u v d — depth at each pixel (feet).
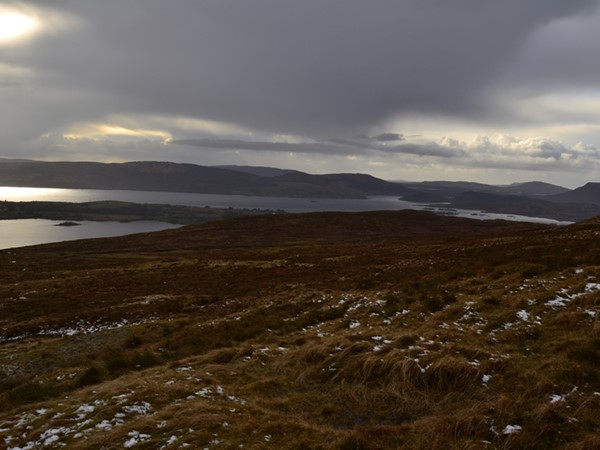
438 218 478.18
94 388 43.01
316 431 29.35
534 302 52.70
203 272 163.22
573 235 126.93
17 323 97.09
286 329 62.90
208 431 28.99
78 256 248.32
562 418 27.04
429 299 63.72
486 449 25.21
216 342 59.72
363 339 48.19
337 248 223.30
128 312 99.45
